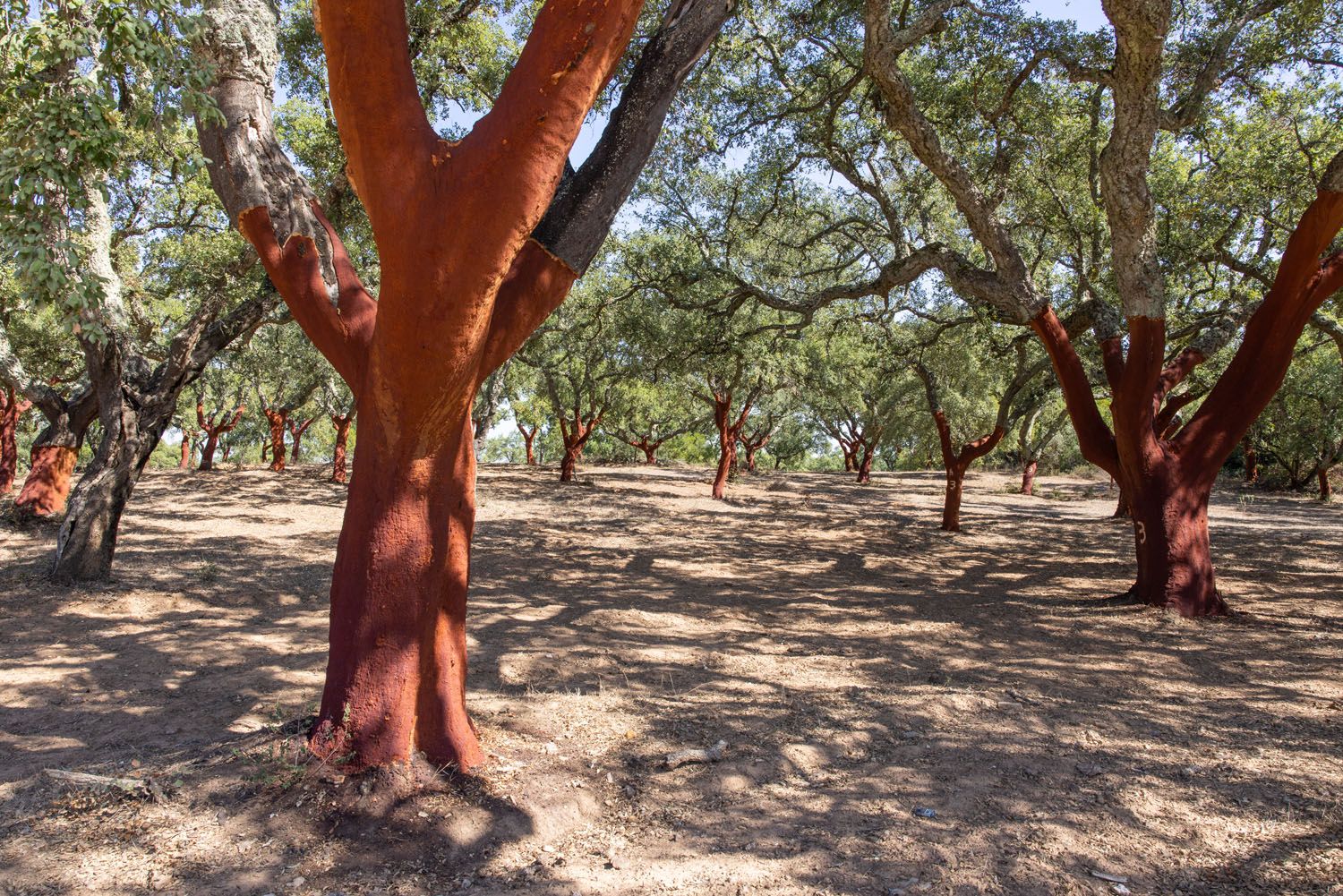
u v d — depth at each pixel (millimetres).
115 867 2947
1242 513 20516
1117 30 6402
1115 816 3553
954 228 15055
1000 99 9336
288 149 9633
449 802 3371
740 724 4613
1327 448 23891
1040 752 4293
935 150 7684
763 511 18578
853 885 2982
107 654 5867
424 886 2906
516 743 4117
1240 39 8539
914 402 25859
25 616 6832
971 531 15797
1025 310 8234
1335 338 10805
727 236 13562
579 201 3838
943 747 4344
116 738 4215
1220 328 9047
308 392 23672
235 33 4121
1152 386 7723
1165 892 2957
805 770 4035
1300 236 7363
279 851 3059
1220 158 10344
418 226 2938
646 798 3672
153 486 17969
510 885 2930
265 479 20750
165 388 8430
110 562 8266
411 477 3521
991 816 3545
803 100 10438
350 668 3537
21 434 30766
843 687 5387
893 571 10852
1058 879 3039
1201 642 6773
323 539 12070
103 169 4277
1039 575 10633
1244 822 3506
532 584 9203
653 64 3959
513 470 27766
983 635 7012
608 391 24219
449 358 3189
